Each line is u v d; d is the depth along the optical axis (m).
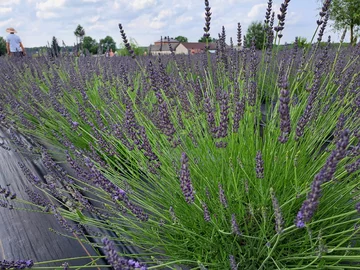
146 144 1.35
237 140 1.76
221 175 1.44
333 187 1.39
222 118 1.28
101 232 1.28
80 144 2.48
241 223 1.33
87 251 1.13
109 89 2.89
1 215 1.38
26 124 2.39
